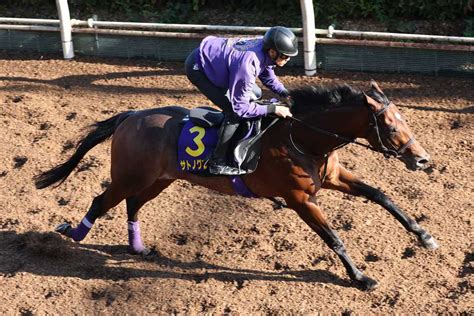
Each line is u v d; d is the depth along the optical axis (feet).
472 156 35.60
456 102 40.27
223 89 26.73
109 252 30.76
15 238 31.53
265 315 26.37
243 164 27.20
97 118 41.14
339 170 28.25
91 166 36.73
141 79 45.73
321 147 26.94
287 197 27.43
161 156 28.32
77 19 52.65
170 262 29.81
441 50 42.45
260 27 46.32
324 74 44.65
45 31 50.03
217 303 27.07
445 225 30.63
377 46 43.52
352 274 27.30
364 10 47.62
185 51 47.62
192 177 28.43
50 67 48.42
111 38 48.96
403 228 30.71
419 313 25.82
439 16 46.39
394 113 25.95
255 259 29.55
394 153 26.08
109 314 27.12
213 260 29.71
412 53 43.19
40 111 42.22
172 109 29.09
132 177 28.76
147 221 32.50
